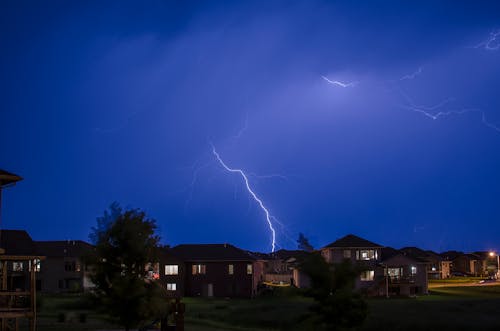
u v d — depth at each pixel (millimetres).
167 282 77750
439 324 39781
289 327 41344
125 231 28875
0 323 29719
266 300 65062
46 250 85875
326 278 26172
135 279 28312
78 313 46719
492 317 43188
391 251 80188
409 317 43094
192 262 79500
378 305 53125
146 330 34000
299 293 26672
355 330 25984
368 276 75875
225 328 39688
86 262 28891
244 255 80188
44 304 56750
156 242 29469
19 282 81188
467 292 75625
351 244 77500
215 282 78938
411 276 75438
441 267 120562
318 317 26453
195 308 56500
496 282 95875
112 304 27875
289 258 109875
